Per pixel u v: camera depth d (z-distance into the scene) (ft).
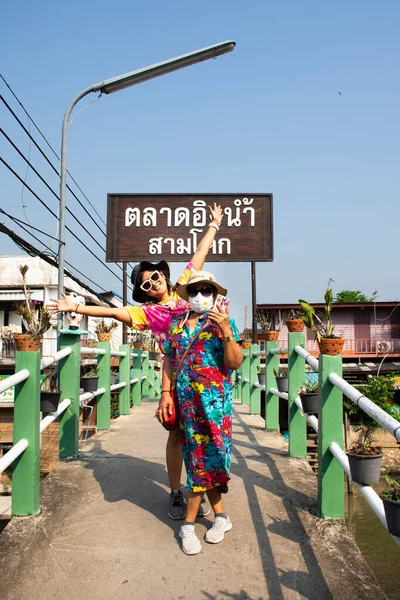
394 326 93.50
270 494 12.26
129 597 8.20
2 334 66.80
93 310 11.12
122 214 27.78
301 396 13.78
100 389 19.69
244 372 32.58
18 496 10.97
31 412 11.02
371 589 8.49
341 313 93.76
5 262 77.25
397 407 64.18
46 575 8.81
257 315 27.40
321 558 9.37
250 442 18.07
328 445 10.91
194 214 27.63
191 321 10.03
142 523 10.68
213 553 9.47
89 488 12.60
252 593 8.31
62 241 25.81
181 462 11.03
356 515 37.76
